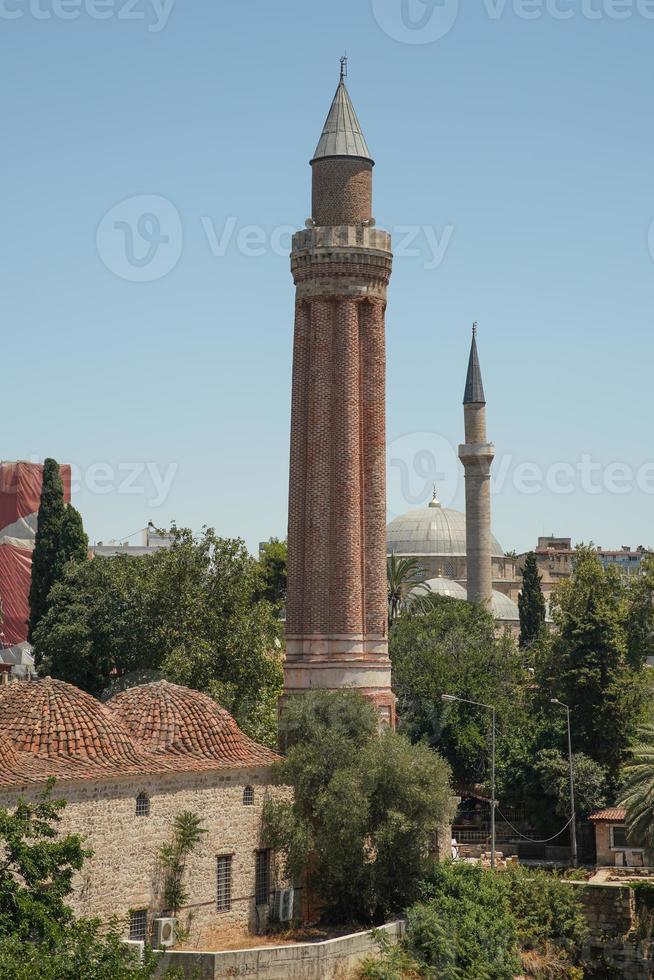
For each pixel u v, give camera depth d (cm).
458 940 5822
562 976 6488
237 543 8562
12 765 4750
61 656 8644
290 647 7244
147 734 5591
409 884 6072
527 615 14800
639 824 7300
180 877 5259
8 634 13138
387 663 7262
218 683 7906
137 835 5081
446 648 11462
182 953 4931
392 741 6238
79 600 8831
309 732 6344
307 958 5181
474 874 6297
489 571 14512
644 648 13825
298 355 7456
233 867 5612
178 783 5312
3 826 4022
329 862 5966
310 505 7288
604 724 9644
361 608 7231
